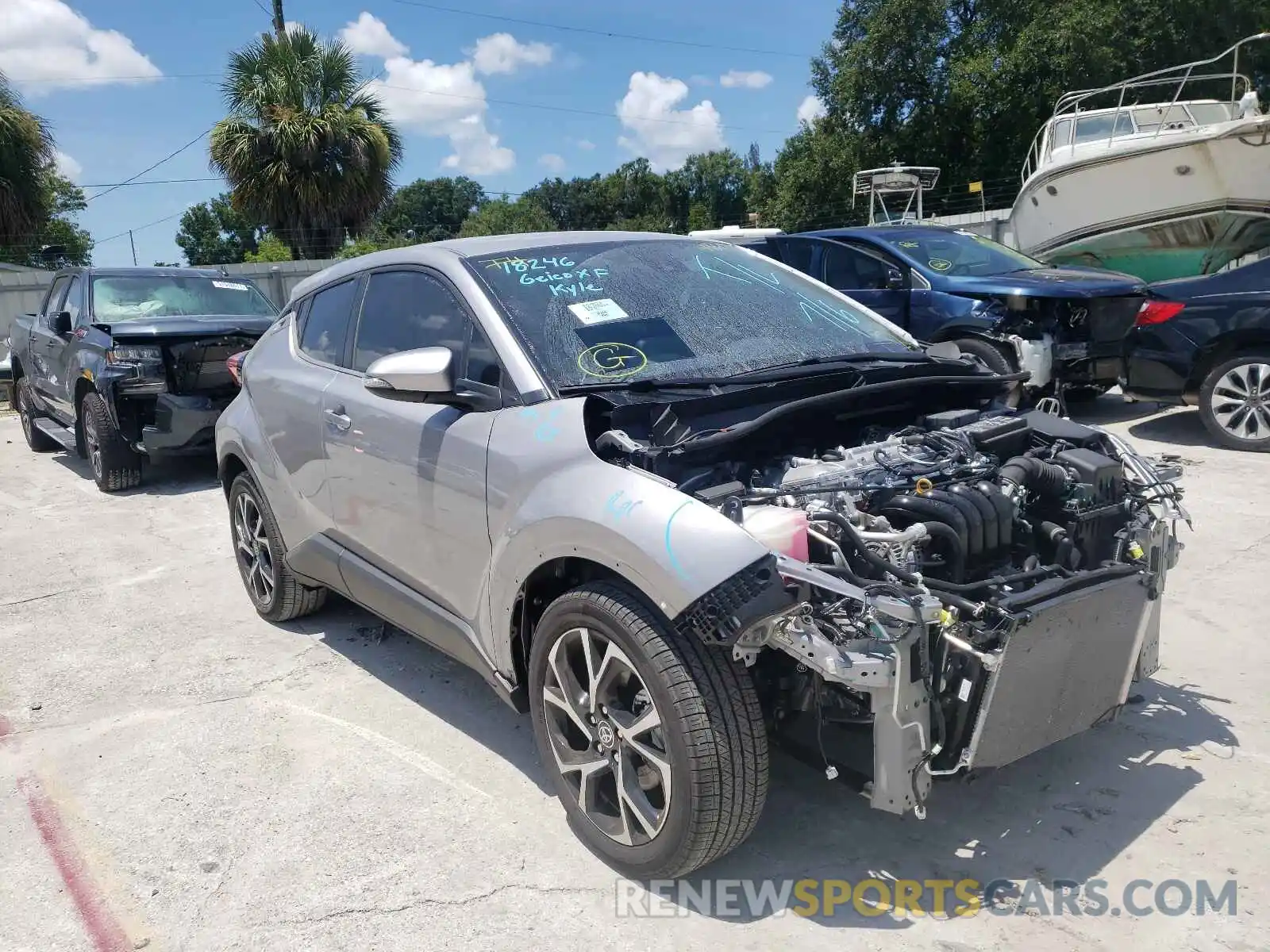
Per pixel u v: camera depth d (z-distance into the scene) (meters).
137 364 7.79
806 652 2.43
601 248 3.95
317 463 4.12
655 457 2.80
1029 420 3.57
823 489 2.79
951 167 31.94
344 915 2.76
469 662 3.43
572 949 2.59
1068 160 12.59
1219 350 7.39
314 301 4.53
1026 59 28.53
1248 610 4.46
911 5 30.41
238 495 5.03
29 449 10.66
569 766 2.98
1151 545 3.08
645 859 2.74
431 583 3.55
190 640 4.85
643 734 2.70
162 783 3.50
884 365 3.54
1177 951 2.48
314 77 23.86
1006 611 2.49
